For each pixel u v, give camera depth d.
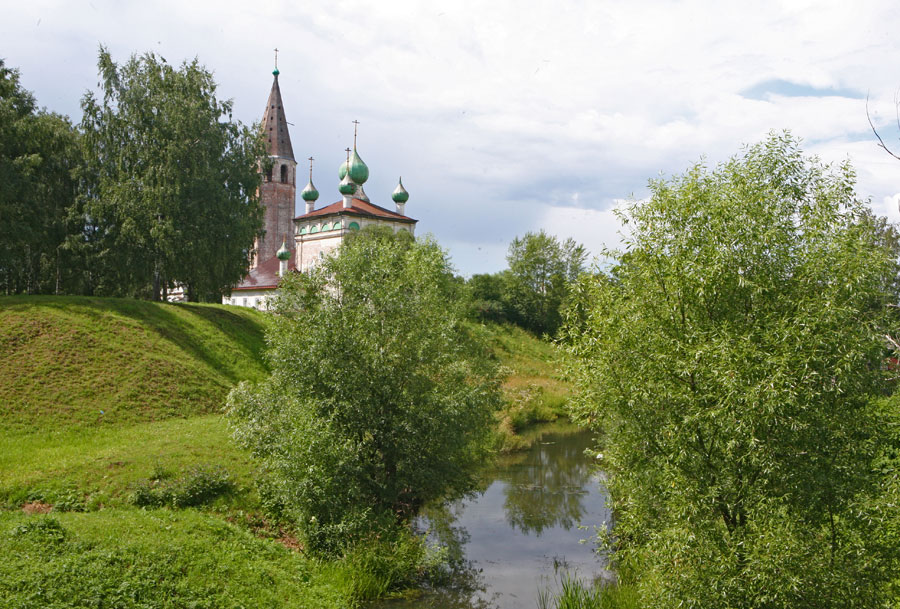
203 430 25.62
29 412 25.31
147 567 13.35
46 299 35.66
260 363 39.31
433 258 31.95
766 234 12.61
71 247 44.44
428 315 23.17
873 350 12.28
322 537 17.94
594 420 15.20
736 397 11.65
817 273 12.34
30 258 49.12
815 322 11.70
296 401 19.70
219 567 14.39
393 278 23.03
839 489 11.73
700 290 12.55
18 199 41.19
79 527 14.67
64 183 47.56
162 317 38.41
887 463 14.38
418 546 19.05
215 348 37.84
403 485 20.59
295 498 17.64
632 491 13.81
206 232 43.62
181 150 42.81
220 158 46.28
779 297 12.80
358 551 17.53
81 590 11.93
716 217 13.18
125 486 19.20
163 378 31.09
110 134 43.66
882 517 11.40
